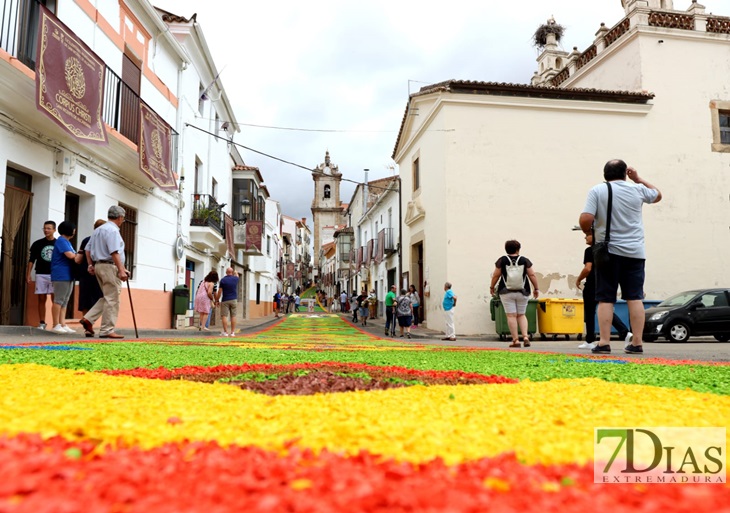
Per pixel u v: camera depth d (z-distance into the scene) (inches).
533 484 44.0
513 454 52.7
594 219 244.8
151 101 606.5
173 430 61.4
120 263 321.7
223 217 906.7
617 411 79.2
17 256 379.6
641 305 244.2
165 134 589.9
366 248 1497.3
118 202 522.0
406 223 933.2
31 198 391.5
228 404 81.7
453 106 726.5
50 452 49.4
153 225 613.0
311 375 131.6
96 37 470.0
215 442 55.6
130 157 513.0
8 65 318.7
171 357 180.1
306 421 67.9
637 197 237.5
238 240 1146.7
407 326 657.0
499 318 601.9
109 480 40.5
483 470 47.0
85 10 448.8
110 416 67.8
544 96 745.0
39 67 339.3
